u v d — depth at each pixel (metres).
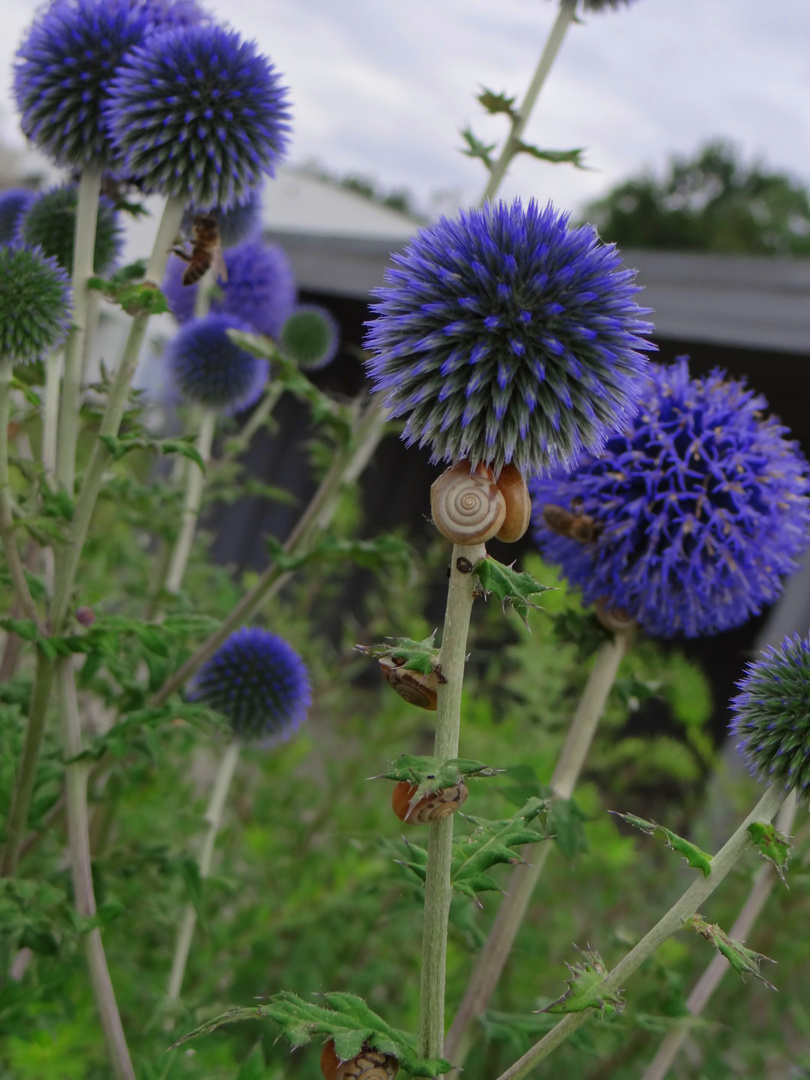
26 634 0.19
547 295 0.14
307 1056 0.33
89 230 0.21
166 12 0.23
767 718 0.15
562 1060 0.32
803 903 0.36
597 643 0.23
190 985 0.33
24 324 0.19
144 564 0.41
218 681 0.30
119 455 0.19
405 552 0.25
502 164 0.25
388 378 0.14
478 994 0.21
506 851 0.14
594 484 0.23
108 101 0.21
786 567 0.24
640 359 0.15
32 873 0.29
